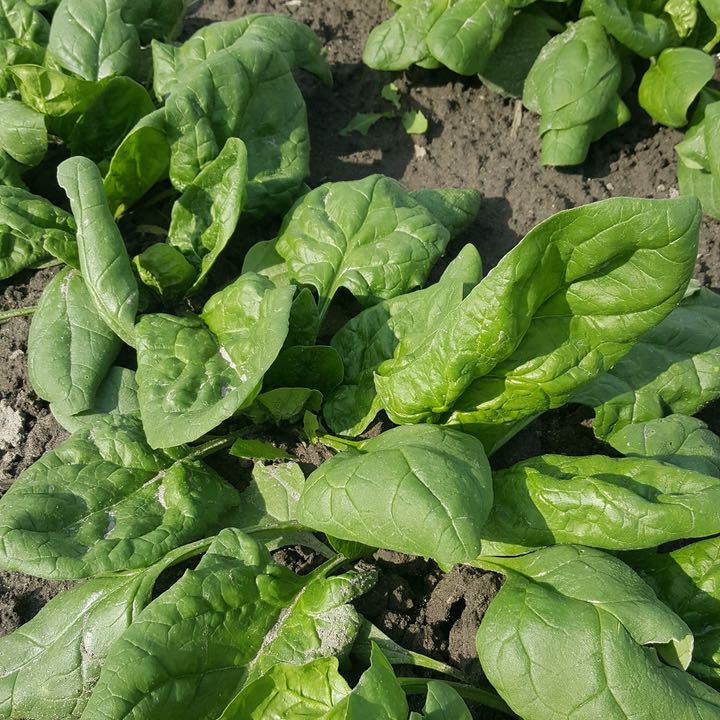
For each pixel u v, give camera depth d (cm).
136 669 31
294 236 45
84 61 49
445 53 51
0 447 43
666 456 38
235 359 38
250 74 47
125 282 39
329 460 34
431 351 34
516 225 53
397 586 37
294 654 34
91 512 37
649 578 36
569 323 35
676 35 54
